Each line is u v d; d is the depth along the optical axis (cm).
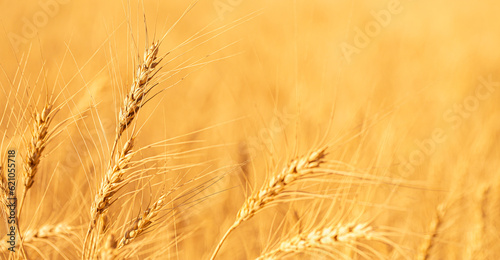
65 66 495
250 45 868
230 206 455
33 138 272
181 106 640
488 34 1505
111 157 254
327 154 270
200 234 436
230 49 845
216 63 772
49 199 379
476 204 464
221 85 708
